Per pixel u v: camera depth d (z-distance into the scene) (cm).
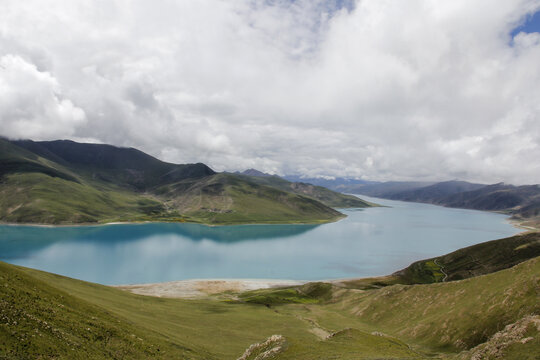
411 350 5941
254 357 5022
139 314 6681
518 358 3569
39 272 7800
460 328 6506
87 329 4034
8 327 3130
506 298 6481
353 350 5212
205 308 9556
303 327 8262
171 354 4450
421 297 9162
